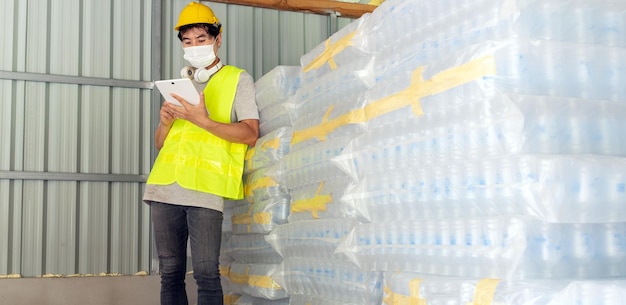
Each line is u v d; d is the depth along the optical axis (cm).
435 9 265
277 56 651
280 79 406
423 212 264
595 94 229
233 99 416
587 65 227
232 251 475
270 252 418
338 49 344
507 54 224
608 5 235
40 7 592
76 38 598
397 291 271
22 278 557
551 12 228
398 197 275
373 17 315
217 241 391
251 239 443
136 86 605
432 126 257
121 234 593
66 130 589
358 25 329
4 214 567
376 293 305
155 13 612
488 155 230
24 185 574
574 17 230
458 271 242
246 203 450
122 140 600
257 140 427
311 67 377
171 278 397
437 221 252
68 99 591
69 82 589
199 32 409
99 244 587
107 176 592
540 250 213
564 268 214
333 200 337
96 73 600
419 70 267
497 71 225
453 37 252
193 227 388
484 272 229
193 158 393
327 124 344
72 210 583
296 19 661
